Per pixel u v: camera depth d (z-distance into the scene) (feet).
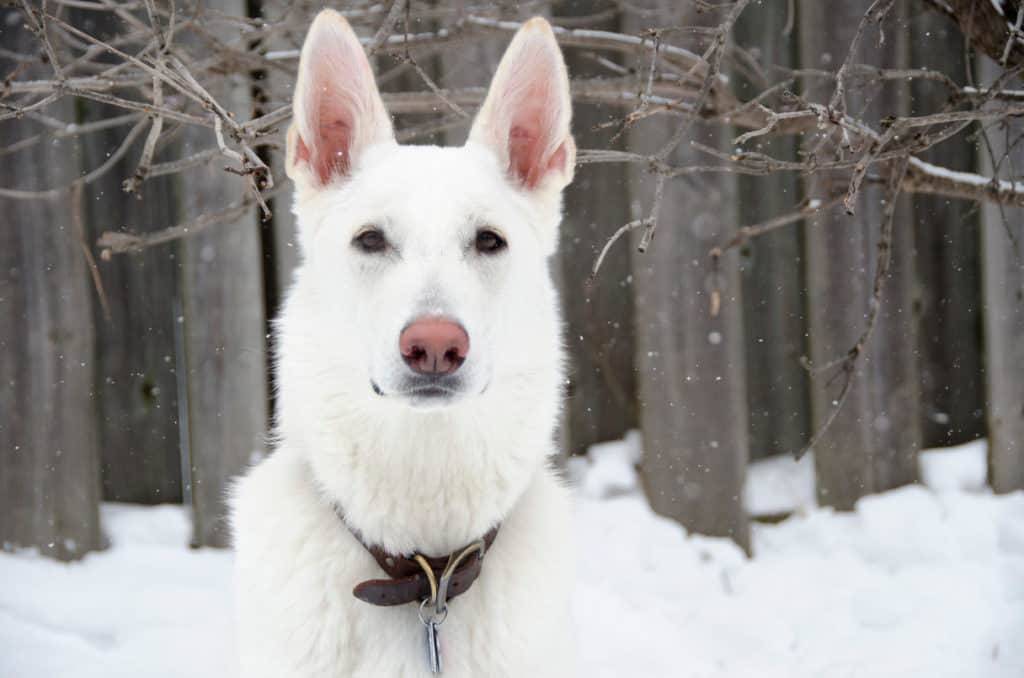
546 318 9.07
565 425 16.66
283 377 9.01
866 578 15.30
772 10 16.65
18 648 13.33
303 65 8.96
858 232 16.57
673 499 16.58
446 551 8.62
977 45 11.66
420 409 7.80
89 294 15.90
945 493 16.80
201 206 15.84
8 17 15.23
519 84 9.53
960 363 17.85
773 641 14.05
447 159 9.04
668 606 14.90
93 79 10.80
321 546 8.53
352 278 8.50
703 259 16.33
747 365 17.49
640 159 9.49
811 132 14.92
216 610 14.48
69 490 15.76
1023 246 16.87
